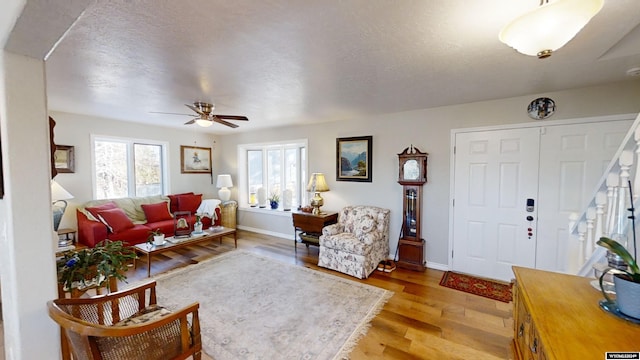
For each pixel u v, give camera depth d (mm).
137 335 1314
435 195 3611
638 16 1457
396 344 2035
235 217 5793
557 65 2146
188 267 3594
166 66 2150
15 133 1218
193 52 1896
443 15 1438
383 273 3455
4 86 1184
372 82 2559
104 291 2795
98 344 1188
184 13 1406
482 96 3039
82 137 4168
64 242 3104
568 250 2002
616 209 1618
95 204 4156
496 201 3225
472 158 3348
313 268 3617
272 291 2910
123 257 1988
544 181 2953
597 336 930
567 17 1117
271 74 2338
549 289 1297
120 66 2143
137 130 4840
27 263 1261
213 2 1311
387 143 3979
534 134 2984
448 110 3486
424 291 2920
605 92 2648
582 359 822
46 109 1314
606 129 2658
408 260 3629
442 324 2295
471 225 3387
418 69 2225
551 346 884
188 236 3945
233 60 2035
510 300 2711
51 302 1261
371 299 2732
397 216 3928
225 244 4754
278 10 1387
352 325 2279
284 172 5430
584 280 1397
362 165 4207
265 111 3801
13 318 1280
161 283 3096
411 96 3041
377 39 1713
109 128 4465
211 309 2533
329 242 3570
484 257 3322
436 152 3588
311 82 2553
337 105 3453
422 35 1662
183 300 2703
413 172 3621
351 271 3350
